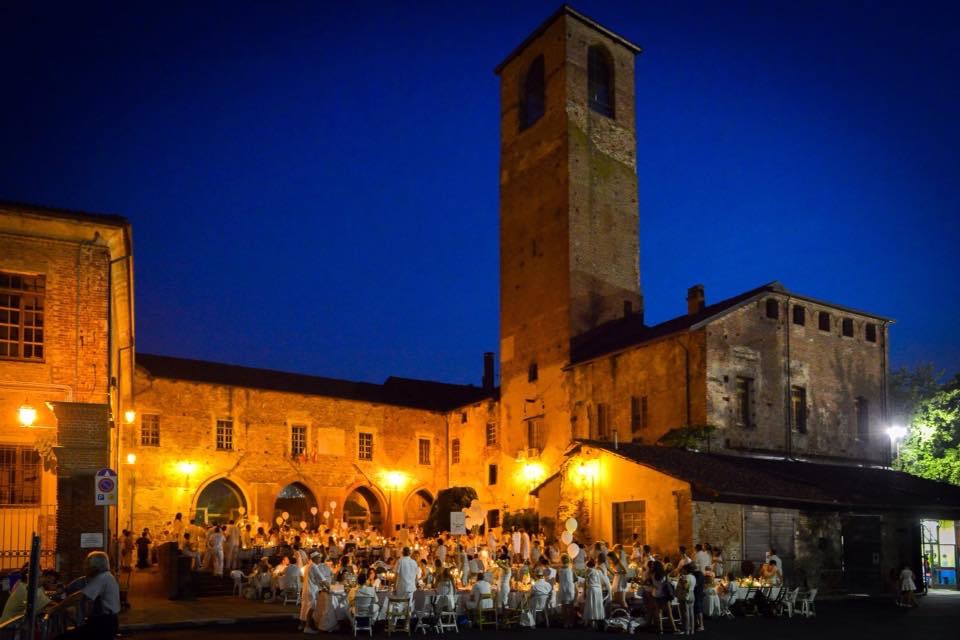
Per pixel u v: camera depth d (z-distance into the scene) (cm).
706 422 3078
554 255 4006
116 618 1108
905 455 4012
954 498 3175
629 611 2052
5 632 1017
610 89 4325
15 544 1902
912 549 3039
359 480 4181
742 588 2270
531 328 4088
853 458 3506
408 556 1939
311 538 3189
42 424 1988
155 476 3606
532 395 4006
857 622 2116
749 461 3014
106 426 1881
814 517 2762
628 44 4378
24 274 2036
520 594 2041
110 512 2392
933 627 2008
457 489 3638
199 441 3747
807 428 3378
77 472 1834
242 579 2667
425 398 4806
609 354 3538
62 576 1778
